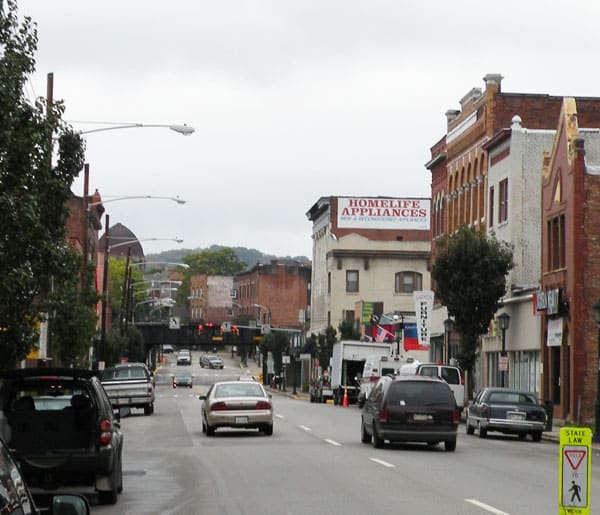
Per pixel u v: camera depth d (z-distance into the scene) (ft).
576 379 181.16
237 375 558.15
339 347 282.97
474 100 254.27
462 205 261.85
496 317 229.66
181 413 206.28
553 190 196.65
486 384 237.25
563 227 191.83
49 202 78.64
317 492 74.79
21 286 73.82
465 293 208.03
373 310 375.45
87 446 67.21
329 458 103.24
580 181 184.03
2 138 71.87
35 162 76.43
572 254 183.93
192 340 499.10
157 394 350.02
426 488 77.82
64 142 82.43
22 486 27.02
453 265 209.36
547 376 197.57
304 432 146.20
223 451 111.75
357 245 410.52
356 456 106.01
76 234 304.09
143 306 623.77
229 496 72.64
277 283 625.82
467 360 210.59
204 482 81.61
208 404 136.98
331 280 410.72
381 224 415.03
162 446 119.24
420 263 411.13
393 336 318.04
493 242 211.41
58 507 26.91
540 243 219.20
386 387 116.78
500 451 119.44
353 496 72.43
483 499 71.31
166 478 84.74
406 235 415.44
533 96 236.63
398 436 114.21
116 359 315.58
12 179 73.26
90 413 67.77
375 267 410.93
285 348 454.40
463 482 82.48
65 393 69.15
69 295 182.09
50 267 78.38
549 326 194.70
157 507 67.05
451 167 272.72
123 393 192.54
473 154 251.60
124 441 127.75
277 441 127.75
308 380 451.94
